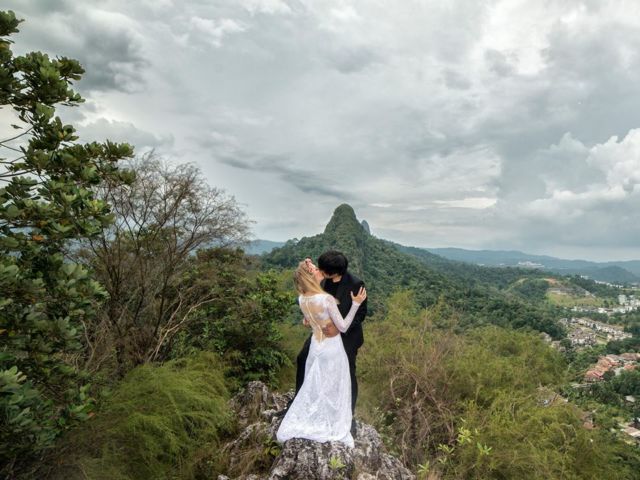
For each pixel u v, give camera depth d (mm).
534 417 4660
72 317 2971
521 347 6957
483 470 3957
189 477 3520
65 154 2908
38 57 2971
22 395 2229
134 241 5445
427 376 5336
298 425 2986
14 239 2447
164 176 5613
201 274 6887
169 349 6184
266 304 7520
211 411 4117
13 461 2717
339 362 3074
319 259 3180
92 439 3332
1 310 2549
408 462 4145
